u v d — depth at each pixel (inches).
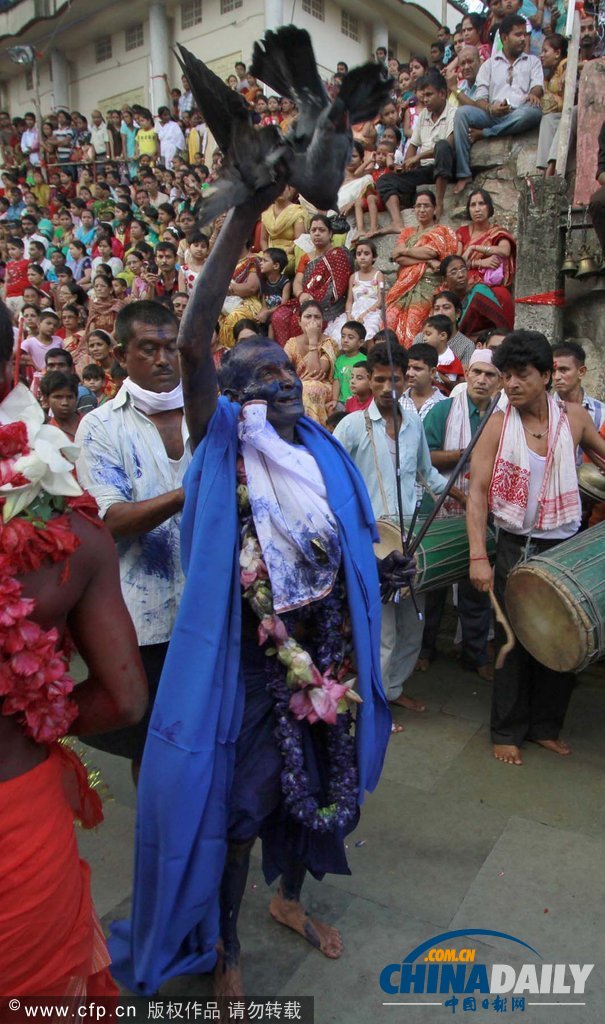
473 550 116.9
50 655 47.7
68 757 55.1
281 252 260.1
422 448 134.5
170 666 69.0
